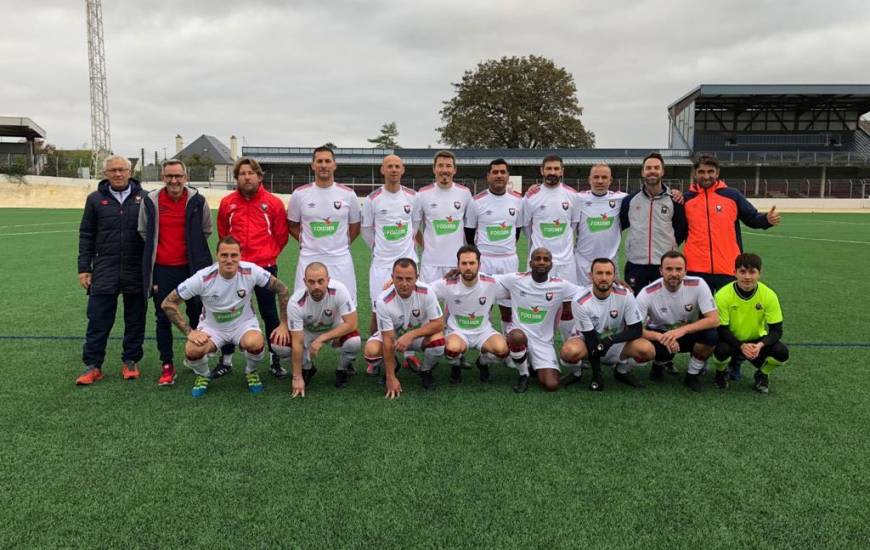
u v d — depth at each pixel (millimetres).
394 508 2557
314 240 4867
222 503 2600
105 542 2324
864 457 3059
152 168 37594
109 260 4254
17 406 3766
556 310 4383
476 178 38938
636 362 4262
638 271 5039
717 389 4191
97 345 4281
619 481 2797
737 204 4746
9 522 2455
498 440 3258
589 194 5258
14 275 9055
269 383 4336
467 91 44906
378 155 39125
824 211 33281
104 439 3264
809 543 2332
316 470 2898
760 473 2883
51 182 35438
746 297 4074
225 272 4020
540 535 2365
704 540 2344
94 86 44000
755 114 42656
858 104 41406
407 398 3988
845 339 5477
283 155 38719
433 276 5266
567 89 44500
